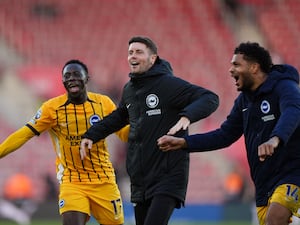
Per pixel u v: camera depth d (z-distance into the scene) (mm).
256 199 22109
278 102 21297
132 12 94688
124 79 84562
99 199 26516
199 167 74250
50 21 92625
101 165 26516
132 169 24016
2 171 74812
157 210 23094
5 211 60188
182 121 22047
